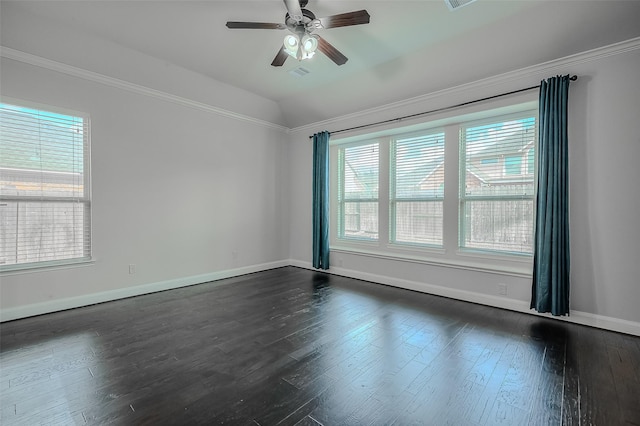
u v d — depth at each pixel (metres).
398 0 2.62
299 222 5.75
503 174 3.69
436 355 2.35
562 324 2.96
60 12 2.77
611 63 2.78
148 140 3.97
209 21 2.93
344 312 3.30
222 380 2.00
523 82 3.27
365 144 5.06
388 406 1.74
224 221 4.85
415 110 4.12
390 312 3.31
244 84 4.39
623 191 2.75
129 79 3.70
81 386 1.93
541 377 2.04
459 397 1.83
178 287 4.28
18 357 2.29
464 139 3.99
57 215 3.32
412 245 4.45
